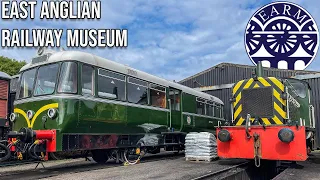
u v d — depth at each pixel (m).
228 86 19.86
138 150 10.76
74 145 8.41
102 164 10.55
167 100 12.92
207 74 21.23
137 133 10.89
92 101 8.98
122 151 10.50
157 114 12.09
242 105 8.79
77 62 8.72
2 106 13.16
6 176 7.78
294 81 10.40
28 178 7.32
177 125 13.57
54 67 8.82
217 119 18.06
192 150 10.21
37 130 8.32
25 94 9.30
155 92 12.18
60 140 8.13
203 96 16.45
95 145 9.07
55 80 8.62
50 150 8.04
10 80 13.76
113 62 10.20
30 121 8.82
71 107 8.33
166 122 12.68
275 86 8.41
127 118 10.38
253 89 8.69
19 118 9.24
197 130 15.37
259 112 8.47
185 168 8.17
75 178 6.86
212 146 10.13
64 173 7.98
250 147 7.96
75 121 8.40
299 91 10.40
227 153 8.30
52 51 9.30
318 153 12.82
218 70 20.75
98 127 9.17
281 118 8.18
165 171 7.64
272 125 7.73
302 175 6.70
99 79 9.39
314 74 16.86
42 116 8.54
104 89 9.54
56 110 8.27
